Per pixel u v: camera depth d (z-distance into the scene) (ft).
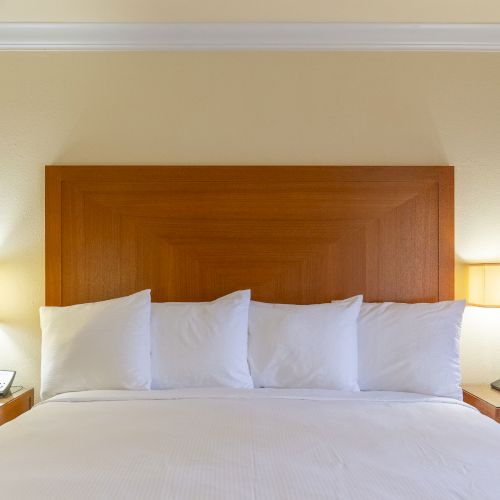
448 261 8.55
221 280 8.51
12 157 8.54
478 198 8.73
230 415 5.85
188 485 3.92
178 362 7.32
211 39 8.52
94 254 8.46
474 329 8.67
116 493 3.77
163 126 8.60
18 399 7.60
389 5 7.73
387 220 8.57
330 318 7.55
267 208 8.53
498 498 3.74
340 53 8.66
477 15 8.11
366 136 8.67
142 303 7.58
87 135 8.57
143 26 8.36
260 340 7.57
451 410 6.30
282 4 7.68
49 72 8.57
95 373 7.13
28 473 4.15
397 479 4.05
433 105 8.70
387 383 7.38
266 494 3.76
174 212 8.50
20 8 7.74
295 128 8.64
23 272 8.54
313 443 4.90
